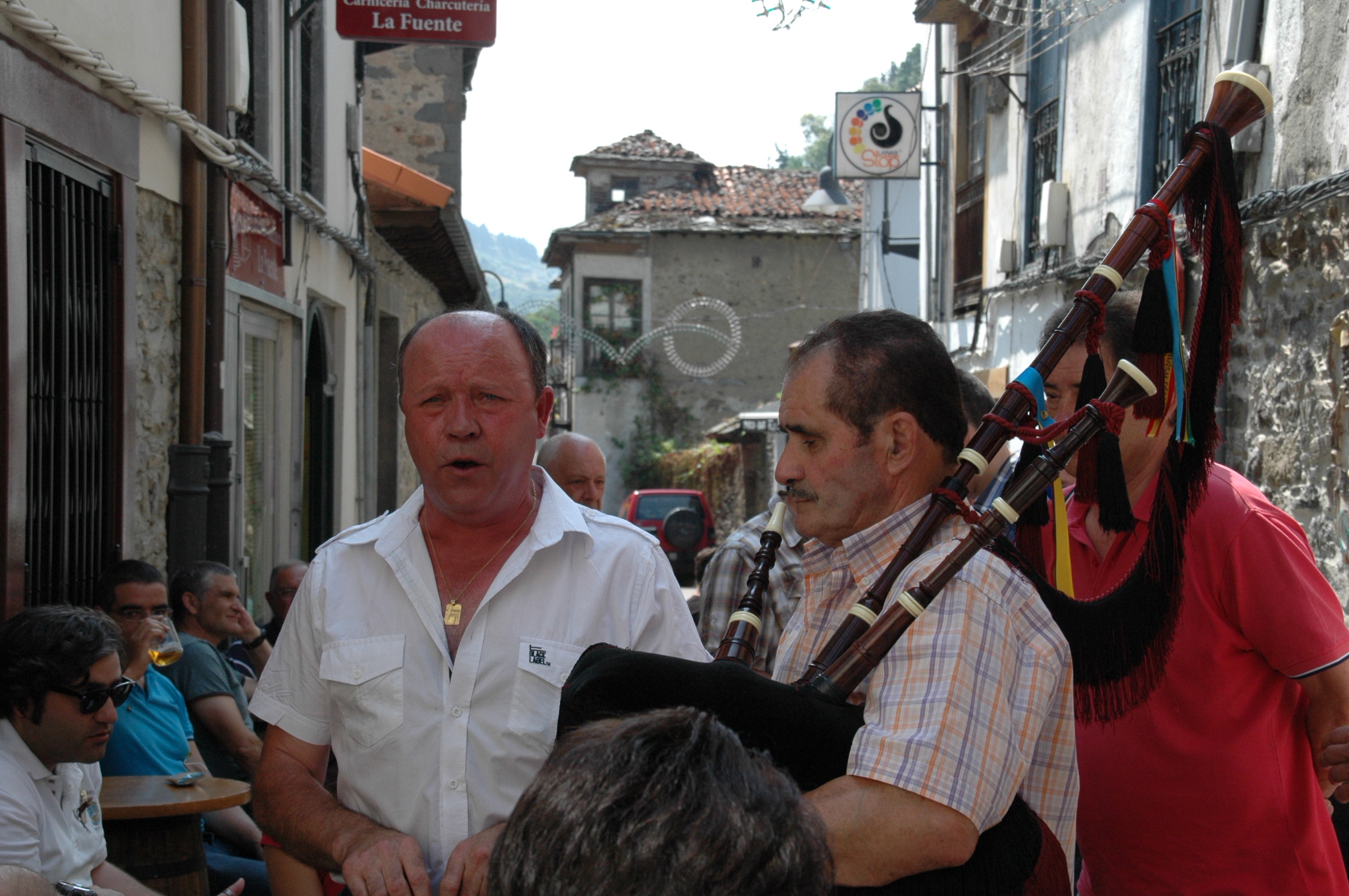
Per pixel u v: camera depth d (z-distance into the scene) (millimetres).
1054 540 2131
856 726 1408
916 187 15227
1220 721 2102
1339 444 4648
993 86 9453
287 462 6926
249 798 3352
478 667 2023
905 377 1561
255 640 4598
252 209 5777
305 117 7391
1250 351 5375
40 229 3598
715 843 862
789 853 888
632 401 24250
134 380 4262
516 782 2000
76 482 3900
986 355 9570
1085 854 2285
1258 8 5395
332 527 8195
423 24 6754
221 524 5062
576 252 24172
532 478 2287
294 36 6727
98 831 2910
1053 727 1533
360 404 9062
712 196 25891
